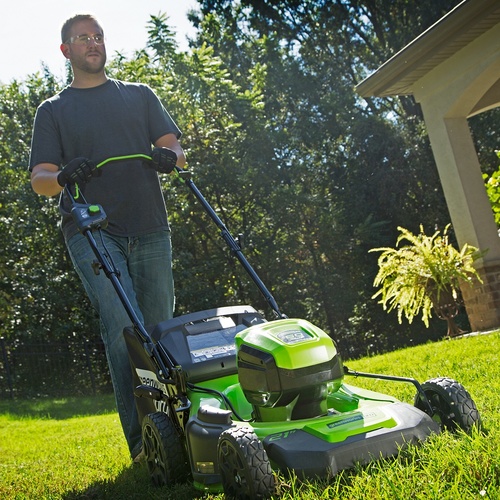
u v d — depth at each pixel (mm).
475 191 12430
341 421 3494
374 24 31109
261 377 3576
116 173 5172
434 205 27297
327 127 29641
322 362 3578
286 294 26391
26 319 23156
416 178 27203
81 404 16266
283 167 27406
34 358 21109
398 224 27500
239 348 3748
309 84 30766
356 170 28000
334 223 26516
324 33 31797
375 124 27922
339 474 3229
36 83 27406
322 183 28891
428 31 11242
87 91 5281
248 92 27125
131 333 4730
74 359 21641
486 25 10977
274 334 3674
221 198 25484
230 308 4617
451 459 3102
